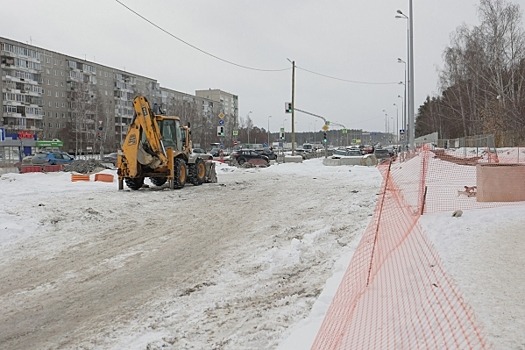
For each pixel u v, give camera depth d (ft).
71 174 92.63
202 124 338.34
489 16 169.48
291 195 64.44
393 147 266.16
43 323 21.26
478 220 33.37
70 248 34.91
